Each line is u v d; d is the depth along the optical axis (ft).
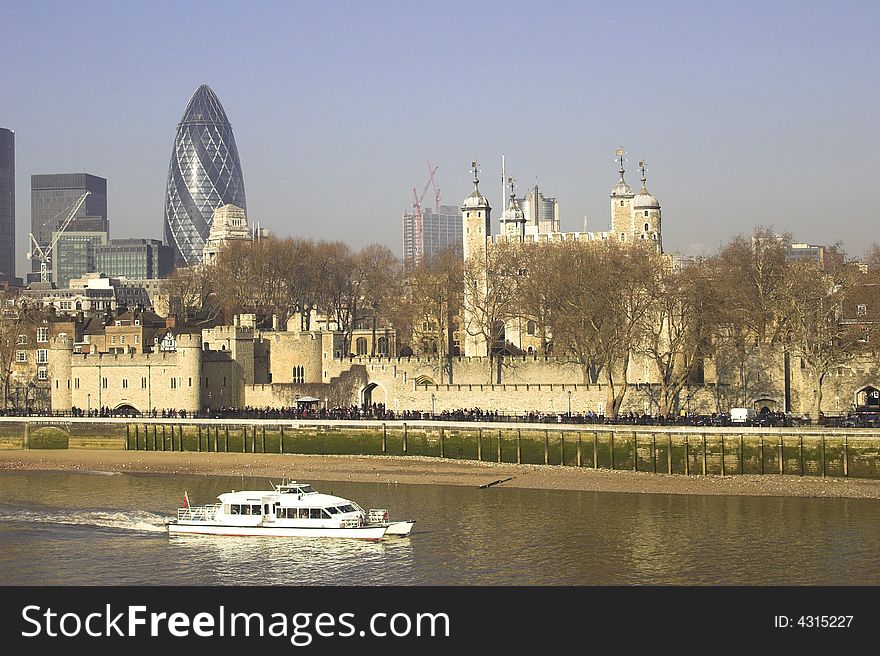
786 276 554.87
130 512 411.75
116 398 627.46
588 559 337.93
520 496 431.43
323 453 543.39
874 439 444.14
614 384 562.66
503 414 561.43
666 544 353.10
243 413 578.66
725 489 436.76
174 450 566.77
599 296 547.90
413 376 615.57
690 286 545.03
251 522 371.15
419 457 526.16
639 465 478.59
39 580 326.03
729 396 545.03
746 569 325.83
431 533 371.76
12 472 515.09
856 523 376.27
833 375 525.75
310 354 647.56
